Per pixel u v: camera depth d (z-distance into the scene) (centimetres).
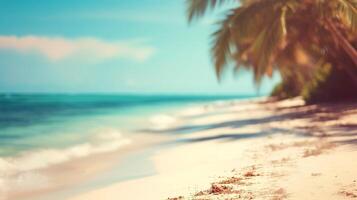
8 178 766
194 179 624
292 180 522
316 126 1222
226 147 993
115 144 1302
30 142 1323
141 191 587
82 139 1437
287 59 2084
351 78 2144
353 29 1416
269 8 1514
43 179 761
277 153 778
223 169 677
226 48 1569
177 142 1272
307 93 2472
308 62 2350
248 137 1149
